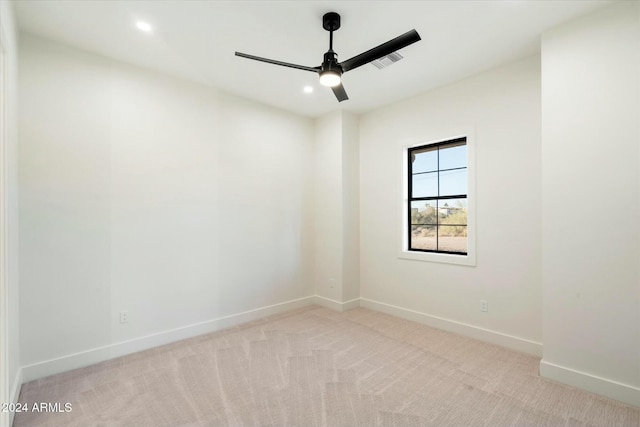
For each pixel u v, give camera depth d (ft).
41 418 6.55
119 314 9.47
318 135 15.05
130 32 8.22
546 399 7.19
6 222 5.84
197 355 9.49
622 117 7.06
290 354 9.55
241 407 6.93
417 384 7.84
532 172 9.51
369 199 14.29
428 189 12.62
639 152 6.86
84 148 8.92
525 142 9.65
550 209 8.02
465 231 11.51
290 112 14.23
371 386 7.76
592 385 7.41
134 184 9.81
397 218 13.15
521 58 9.67
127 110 9.72
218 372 8.46
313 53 9.38
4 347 5.70
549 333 8.07
